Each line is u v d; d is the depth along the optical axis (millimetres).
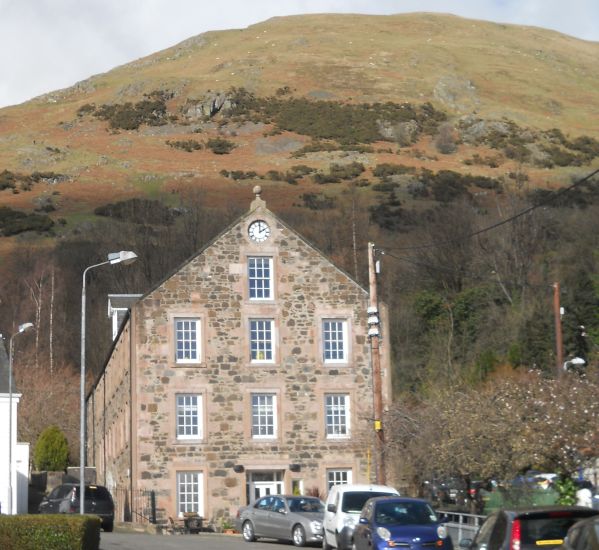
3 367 55031
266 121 174625
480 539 21234
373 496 33625
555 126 172750
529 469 36500
